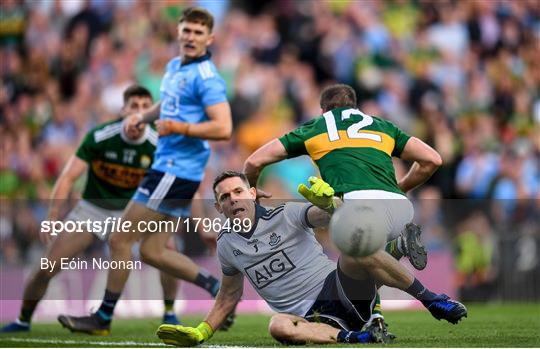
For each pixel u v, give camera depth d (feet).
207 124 78.38
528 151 169.48
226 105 79.56
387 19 185.88
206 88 79.36
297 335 63.52
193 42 80.18
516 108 180.86
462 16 188.44
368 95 176.96
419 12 188.24
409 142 67.92
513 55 188.96
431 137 167.73
